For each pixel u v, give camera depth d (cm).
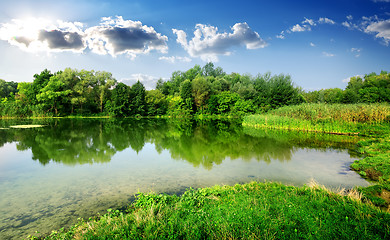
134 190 895
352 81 8938
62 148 1797
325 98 8400
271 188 795
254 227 493
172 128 3347
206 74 10669
